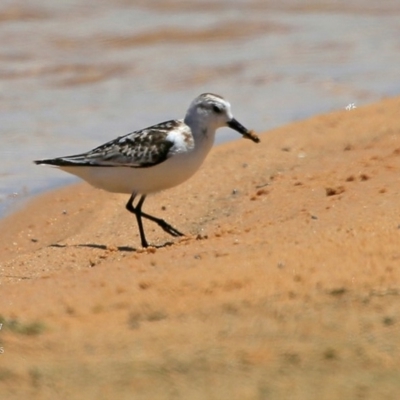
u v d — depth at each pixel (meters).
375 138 18.73
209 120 14.20
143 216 14.37
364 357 8.34
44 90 25.28
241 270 10.80
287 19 34.19
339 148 18.44
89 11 33.50
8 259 14.56
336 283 10.09
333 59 28.94
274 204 14.73
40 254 14.09
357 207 13.31
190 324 9.30
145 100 24.41
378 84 25.94
